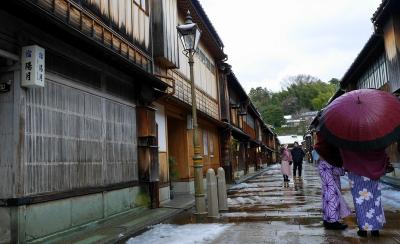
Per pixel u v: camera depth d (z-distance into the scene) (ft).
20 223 20.12
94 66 28.94
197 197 35.12
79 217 25.77
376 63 66.54
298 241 22.29
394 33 49.85
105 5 31.94
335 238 22.58
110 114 31.71
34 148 21.77
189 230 27.07
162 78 45.68
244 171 114.93
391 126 21.03
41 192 22.07
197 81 64.80
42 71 21.54
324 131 22.29
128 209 33.40
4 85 21.11
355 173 22.38
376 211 22.47
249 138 113.80
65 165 24.67
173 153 55.83
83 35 24.04
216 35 70.13
